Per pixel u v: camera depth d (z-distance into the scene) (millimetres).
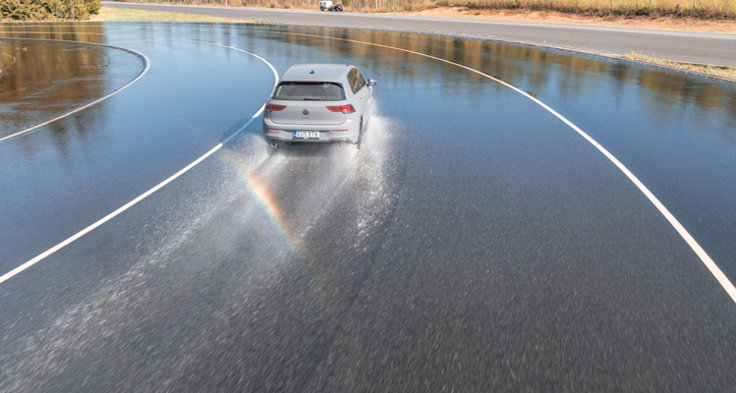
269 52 25609
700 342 3686
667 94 13188
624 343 3684
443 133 9695
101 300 4445
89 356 3715
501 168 7609
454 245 5211
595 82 15297
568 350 3619
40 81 18141
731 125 9938
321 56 23656
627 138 9133
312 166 7961
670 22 36969
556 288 4391
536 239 5309
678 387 3266
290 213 6180
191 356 3678
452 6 59000
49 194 7066
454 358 3561
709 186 6758
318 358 3605
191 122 11141
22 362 3664
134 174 7812
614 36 30000
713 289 4348
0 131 10812
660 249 5059
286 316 4117
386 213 6070
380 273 4715
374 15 57594
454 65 19891
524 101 12680
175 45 29719
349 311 4145
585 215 5895
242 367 3543
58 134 10391
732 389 3242
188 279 4746
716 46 24250
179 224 5973
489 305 4172
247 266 4941
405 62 21016
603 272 4641
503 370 3432
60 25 46656
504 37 31266
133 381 3445
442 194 6629
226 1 92500
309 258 5059
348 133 8266
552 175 7270
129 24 47594
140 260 5141
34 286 4703
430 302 4230
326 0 71000
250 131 10266
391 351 3650
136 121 11344
